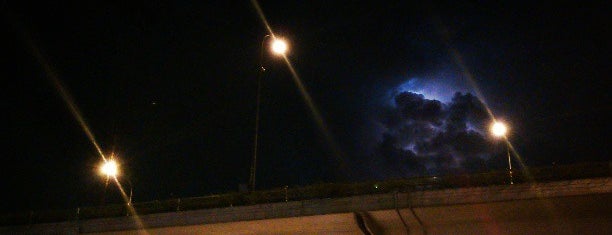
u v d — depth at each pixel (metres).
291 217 27.31
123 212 31.00
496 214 25.20
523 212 24.91
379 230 26.88
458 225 25.77
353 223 26.78
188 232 29.53
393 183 26.56
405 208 25.81
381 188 26.66
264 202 28.28
